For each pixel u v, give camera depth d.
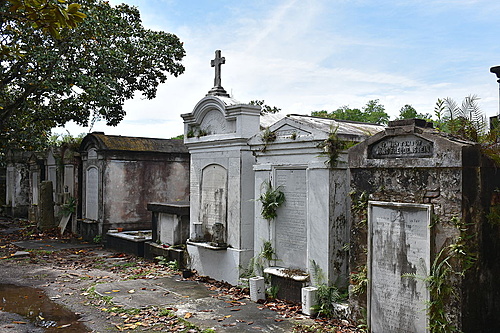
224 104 9.69
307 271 7.73
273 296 8.18
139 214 15.78
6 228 18.78
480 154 5.69
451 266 5.48
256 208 8.88
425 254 5.73
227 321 7.02
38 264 11.71
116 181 15.28
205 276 10.05
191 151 10.91
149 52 20.56
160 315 7.33
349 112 26.98
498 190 5.97
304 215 7.96
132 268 11.18
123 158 15.44
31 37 15.03
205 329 6.64
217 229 9.73
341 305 7.00
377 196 6.39
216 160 10.07
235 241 9.42
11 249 13.97
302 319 7.08
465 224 5.42
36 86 15.98
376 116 27.41
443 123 6.57
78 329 6.79
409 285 5.90
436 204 5.68
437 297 5.50
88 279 9.99
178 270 10.87
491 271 5.87
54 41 15.80
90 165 15.83
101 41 17.34
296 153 8.03
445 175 5.59
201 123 10.64
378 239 6.33
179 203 12.12
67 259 12.41
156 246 11.85
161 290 8.95
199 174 10.63
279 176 8.48
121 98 22.97
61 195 17.69
